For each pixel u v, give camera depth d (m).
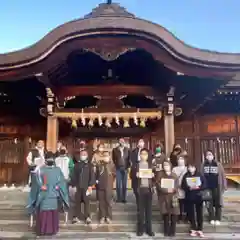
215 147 15.30
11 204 9.54
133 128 15.16
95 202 9.75
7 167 15.08
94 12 10.61
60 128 15.03
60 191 7.68
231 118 15.51
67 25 9.98
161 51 10.38
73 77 12.88
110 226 8.21
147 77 12.81
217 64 10.60
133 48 10.28
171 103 12.31
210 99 14.70
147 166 7.82
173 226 7.62
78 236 7.73
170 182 7.59
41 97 12.96
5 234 7.98
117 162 10.09
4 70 10.53
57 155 9.96
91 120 12.59
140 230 7.68
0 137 15.24
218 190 8.36
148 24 9.98
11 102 14.60
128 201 10.14
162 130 15.08
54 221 7.59
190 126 15.52
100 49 10.22
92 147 15.02
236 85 13.59
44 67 10.45
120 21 9.83
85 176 8.41
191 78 11.38
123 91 12.59
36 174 7.63
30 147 15.14
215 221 8.34
